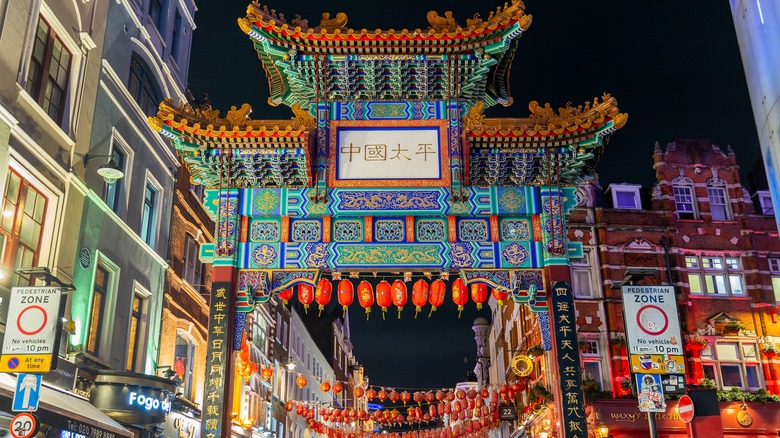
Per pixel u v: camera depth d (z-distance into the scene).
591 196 29.42
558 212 13.67
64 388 15.27
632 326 12.12
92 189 17.47
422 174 13.84
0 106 13.55
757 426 25.86
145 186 21.02
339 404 60.94
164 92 22.67
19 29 14.62
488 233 13.71
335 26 13.82
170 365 22.19
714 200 30.42
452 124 14.12
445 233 13.67
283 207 13.70
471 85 14.40
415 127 14.14
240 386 28.66
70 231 16.22
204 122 13.38
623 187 30.16
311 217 13.70
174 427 21.94
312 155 13.69
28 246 14.90
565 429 12.33
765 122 15.13
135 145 20.30
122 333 18.98
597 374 27.02
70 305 16.05
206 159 13.59
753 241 29.56
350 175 13.80
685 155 30.80
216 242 13.43
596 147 14.04
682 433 24.89
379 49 13.67
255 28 13.58
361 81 14.15
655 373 11.81
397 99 14.39
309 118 13.30
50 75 16.25
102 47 18.30
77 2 17.22
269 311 35.19
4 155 13.71
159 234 21.83
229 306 13.01
